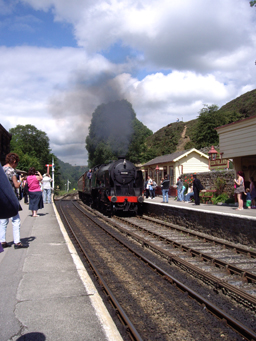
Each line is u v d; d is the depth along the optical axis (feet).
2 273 15.84
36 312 11.34
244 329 11.82
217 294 16.21
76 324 10.48
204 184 60.85
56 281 14.69
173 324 12.74
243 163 44.24
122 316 12.73
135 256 23.86
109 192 51.44
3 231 21.62
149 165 96.07
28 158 182.70
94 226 41.22
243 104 280.72
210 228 33.76
